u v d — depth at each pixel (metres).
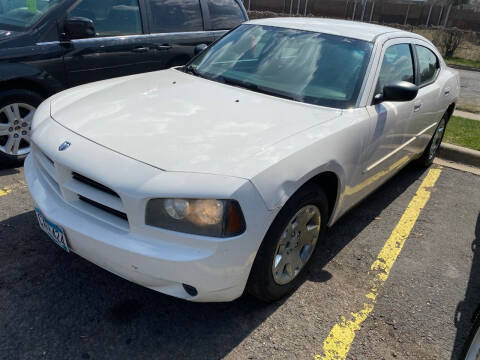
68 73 4.29
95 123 2.42
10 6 4.19
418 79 3.88
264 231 2.09
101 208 2.16
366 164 3.01
